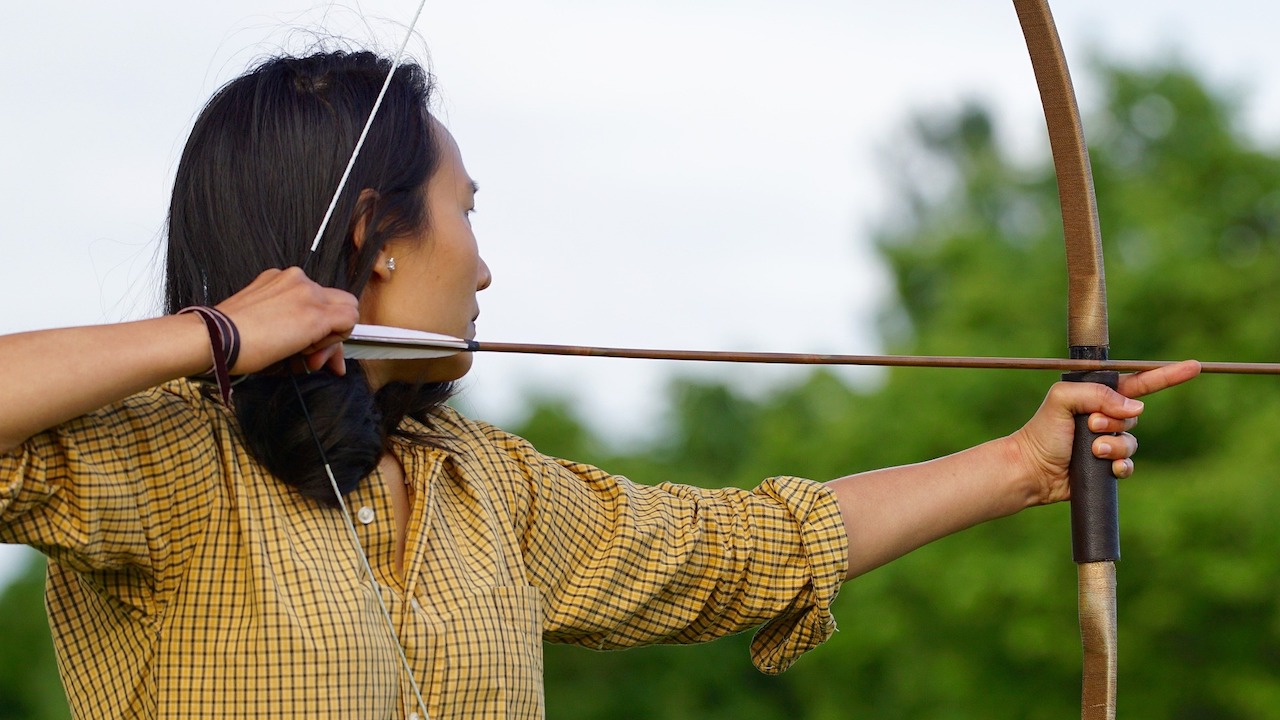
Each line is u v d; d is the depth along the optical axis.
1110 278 20.61
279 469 2.53
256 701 2.40
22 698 27.33
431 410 2.99
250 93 2.78
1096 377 3.34
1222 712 18.95
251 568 2.44
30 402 2.21
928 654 20.25
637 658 26.89
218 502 2.49
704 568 3.17
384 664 2.50
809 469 22.98
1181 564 18.25
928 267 26.98
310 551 2.52
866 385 29.97
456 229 2.87
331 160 2.73
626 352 2.93
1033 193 29.50
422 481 2.77
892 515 3.33
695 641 3.27
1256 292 20.42
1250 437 18.81
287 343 2.40
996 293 21.36
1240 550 18.11
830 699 22.30
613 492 3.16
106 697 2.49
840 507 3.29
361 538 2.64
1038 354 20.47
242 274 2.71
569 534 3.03
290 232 2.71
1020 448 3.42
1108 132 24.50
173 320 2.35
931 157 51.28
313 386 2.56
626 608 3.03
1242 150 22.45
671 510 3.21
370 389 2.80
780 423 24.80
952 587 19.25
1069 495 3.40
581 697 26.61
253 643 2.41
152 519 2.42
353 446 2.57
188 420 2.51
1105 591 3.29
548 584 2.98
